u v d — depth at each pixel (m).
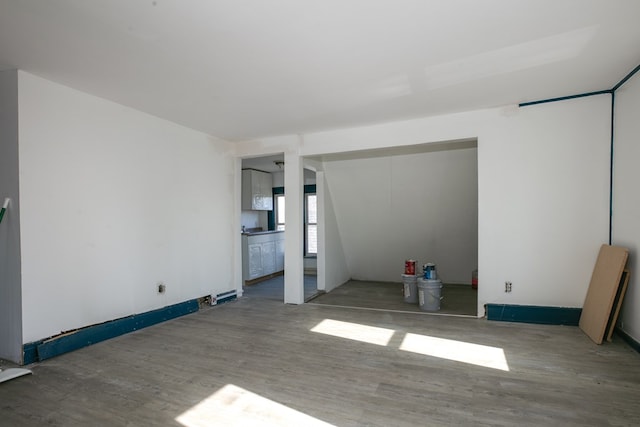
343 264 6.82
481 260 4.04
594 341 3.24
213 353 3.13
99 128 3.52
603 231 3.58
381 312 4.55
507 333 3.56
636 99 3.01
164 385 2.53
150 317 4.00
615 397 2.26
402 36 2.37
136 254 3.91
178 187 4.49
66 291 3.21
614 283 3.08
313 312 4.57
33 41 2.40
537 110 3.78
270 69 2.88
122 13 2.06
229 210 5.42
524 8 2.06
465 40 2.44
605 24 2.24
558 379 2.52
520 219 3.88
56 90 3.15
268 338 3.54
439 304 4.67
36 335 2.98
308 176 7.86
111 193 3.64
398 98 3.59
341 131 4.75
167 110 3.94
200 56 2.64
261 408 2.21
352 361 2.92
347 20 2.17
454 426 1.98
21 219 2.88
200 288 4.80
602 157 3.57
